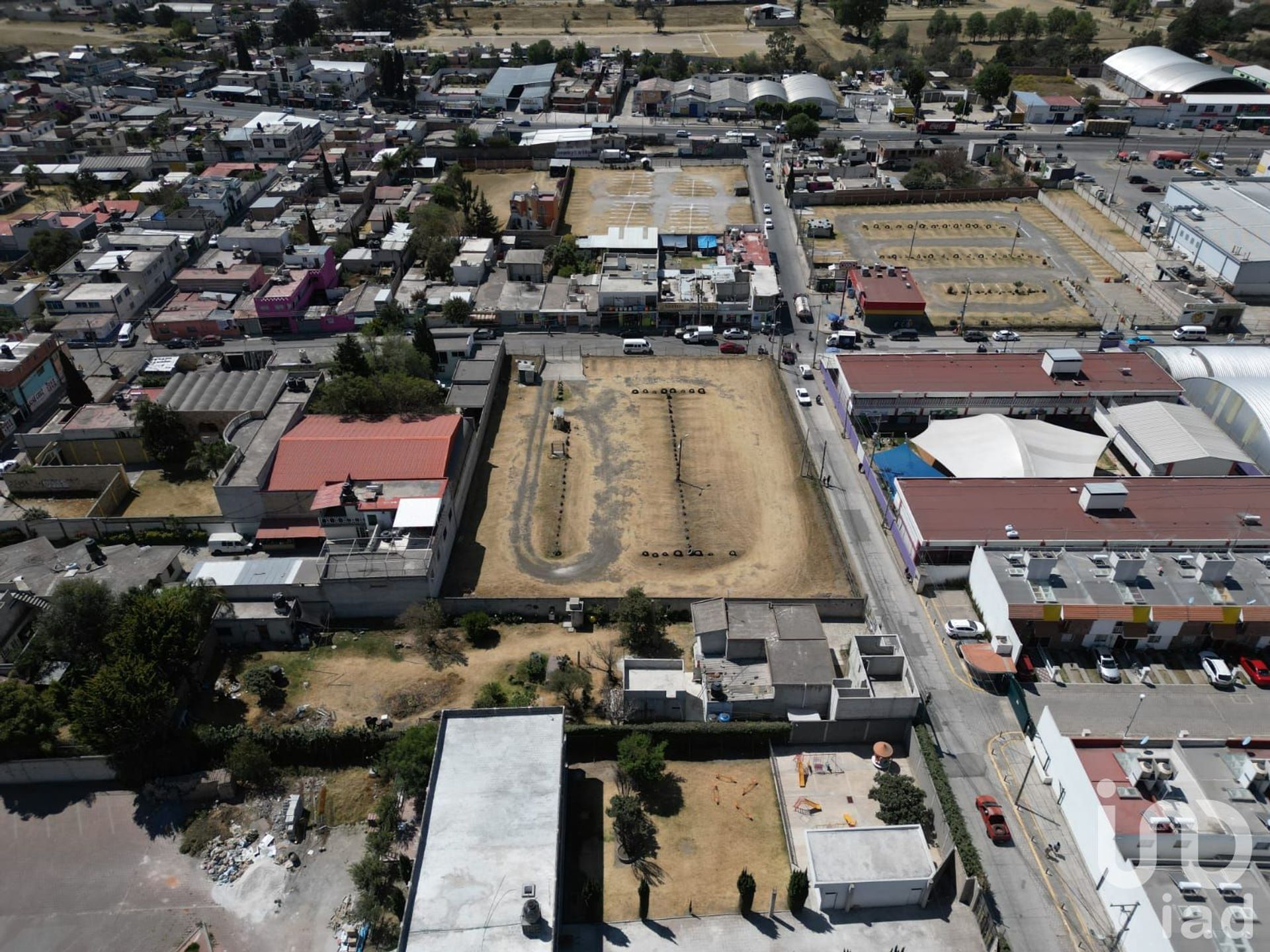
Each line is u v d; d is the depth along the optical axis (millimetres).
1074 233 183500
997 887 65375
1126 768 67375
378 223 181125
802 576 96750
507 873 59875
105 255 163500
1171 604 85062
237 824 70875
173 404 116312
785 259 172750
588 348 143750
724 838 69688
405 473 100312
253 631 87438
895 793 70312
